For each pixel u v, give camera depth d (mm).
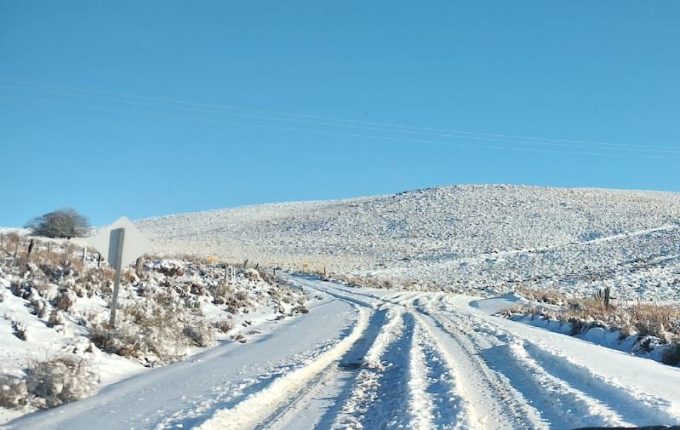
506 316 27703
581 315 23062
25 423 7289
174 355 12445
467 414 7473
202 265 30594
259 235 95688
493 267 64812
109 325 12039
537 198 107312
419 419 7328
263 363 11711
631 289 47312
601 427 6797
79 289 13852
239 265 39500
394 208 105875
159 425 7059
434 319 22109
